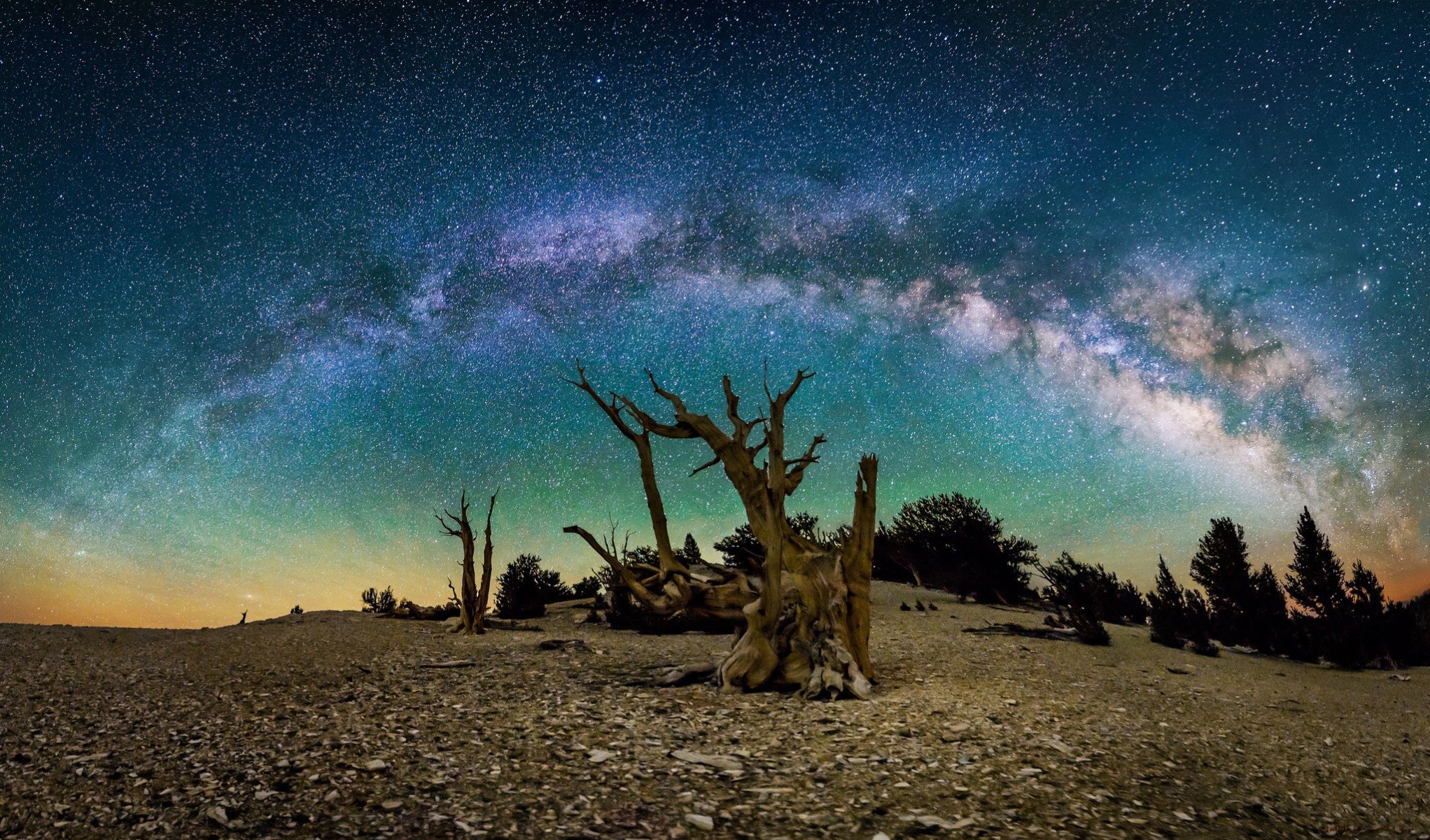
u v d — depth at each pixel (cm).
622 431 995
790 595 827
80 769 482
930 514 2080
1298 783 532
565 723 601
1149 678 970
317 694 738
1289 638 1309
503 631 1397
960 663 991
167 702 702
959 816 416
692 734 574
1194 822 434
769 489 802
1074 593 1580
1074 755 540
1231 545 1484
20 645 1073
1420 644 1227
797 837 384
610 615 1454
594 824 394
